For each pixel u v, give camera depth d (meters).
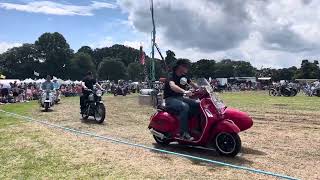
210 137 8.93
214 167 7.77
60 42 141.38
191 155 8.90
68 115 17.44
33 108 21.84
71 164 7.85
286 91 41.53
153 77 26.98
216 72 161.00
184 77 9.43
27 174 7.17
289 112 19.45
